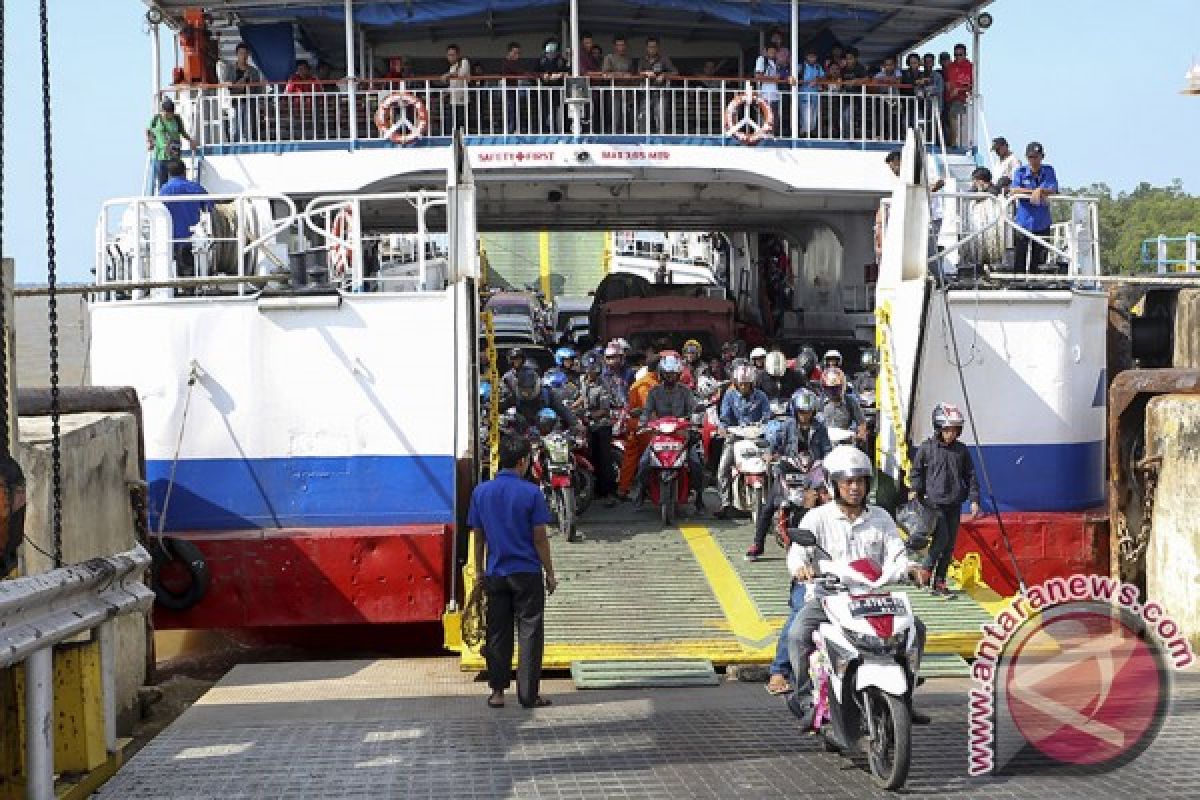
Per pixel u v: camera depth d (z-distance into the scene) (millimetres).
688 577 11742
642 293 26156
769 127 17828
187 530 12016
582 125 19109
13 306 6805
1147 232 74375
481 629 9758
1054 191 15023
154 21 18531
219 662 12195
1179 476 10898
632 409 14742
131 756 7512
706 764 6980
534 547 8656
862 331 20172
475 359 11922
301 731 7938
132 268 12750
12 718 6145
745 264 29219
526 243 45500
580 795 6422
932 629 10383
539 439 13336
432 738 7695
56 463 6641
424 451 12062
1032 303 12586
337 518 12094
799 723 7551
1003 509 12656
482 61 21781
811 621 7117
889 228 12883
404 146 17672
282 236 16969
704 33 21516
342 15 19359
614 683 9320
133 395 10188
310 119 19547
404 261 26062
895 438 12664
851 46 23250
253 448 12094
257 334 12078
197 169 17484
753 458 13242
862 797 6328
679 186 19609
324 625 12008
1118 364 14953
